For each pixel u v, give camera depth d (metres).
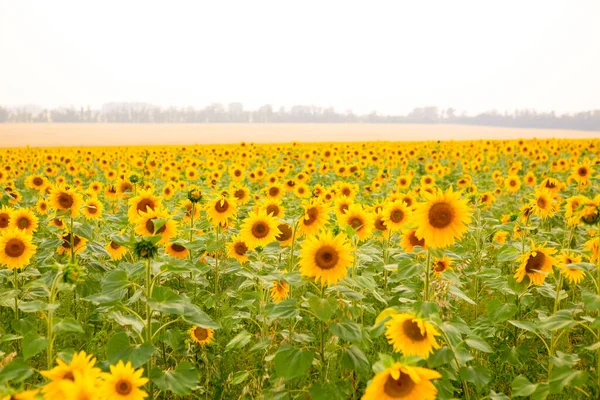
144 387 4.02
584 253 5.23
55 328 3.72
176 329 4.77
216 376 4.76
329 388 3.78
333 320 4.16
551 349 4.48
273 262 6.77
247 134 120.69
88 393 2.50
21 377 3.37
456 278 5.08
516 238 8.18
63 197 6.80
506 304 4.64
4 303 5.21
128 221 6.05
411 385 2.93
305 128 160.75
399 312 3.94
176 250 6.60
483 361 5.03
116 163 26.56
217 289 6.69
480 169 22.38
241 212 9.70
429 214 4.45
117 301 3.87
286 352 3.86
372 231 6.98
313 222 5.73
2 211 7.31
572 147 28.62
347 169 17.25
